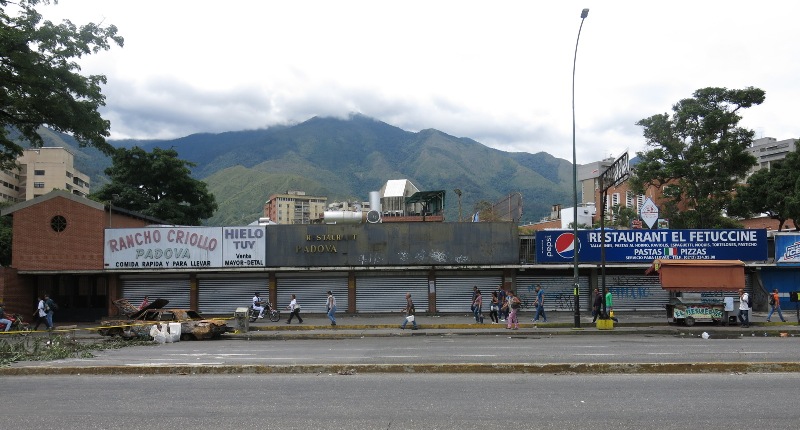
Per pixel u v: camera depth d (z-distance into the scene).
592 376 12.55
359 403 10.05
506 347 18.89
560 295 34.16
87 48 30.45
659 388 11.15
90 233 33.22
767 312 33.72
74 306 34.34
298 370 13.42
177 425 8.68
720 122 43.91
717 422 8.66
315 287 34.12
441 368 13.24
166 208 61.59
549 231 33.50
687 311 27.20
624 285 34.16
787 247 33.28
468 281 34.19
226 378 12.77
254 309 31.42
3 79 29.53
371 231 33.66
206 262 33.41
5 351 18.27
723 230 33.31
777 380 11.88
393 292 34.12
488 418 8.95
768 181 47.66
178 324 23.69
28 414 9.44
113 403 10.23
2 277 31.56
